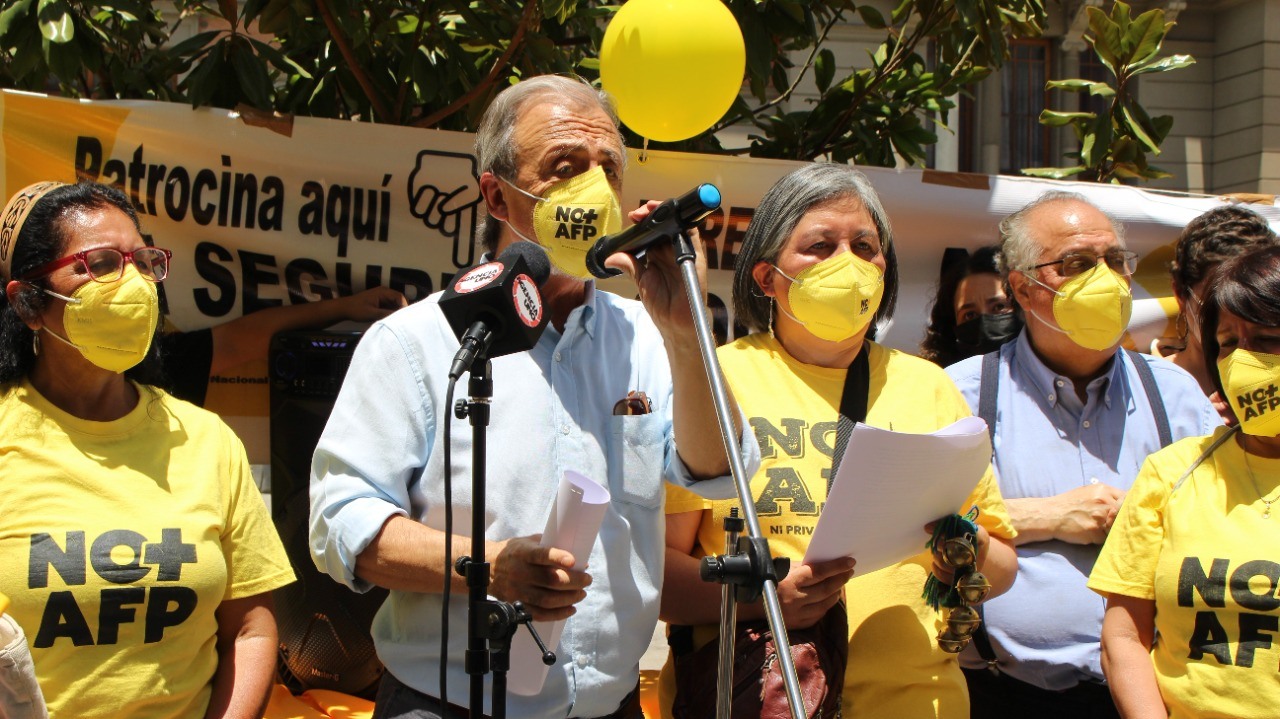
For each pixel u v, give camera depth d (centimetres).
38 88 443
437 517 223
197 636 226
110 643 214
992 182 429
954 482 235
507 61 429
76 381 227
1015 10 471
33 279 221
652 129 323
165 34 463
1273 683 228
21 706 188
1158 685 246
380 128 386
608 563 227
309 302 382
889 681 253
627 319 250
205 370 371
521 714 215
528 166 233
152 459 230
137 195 367
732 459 190
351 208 385
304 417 339
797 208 269
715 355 194
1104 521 292
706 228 408
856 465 219
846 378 274
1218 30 1366
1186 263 354
